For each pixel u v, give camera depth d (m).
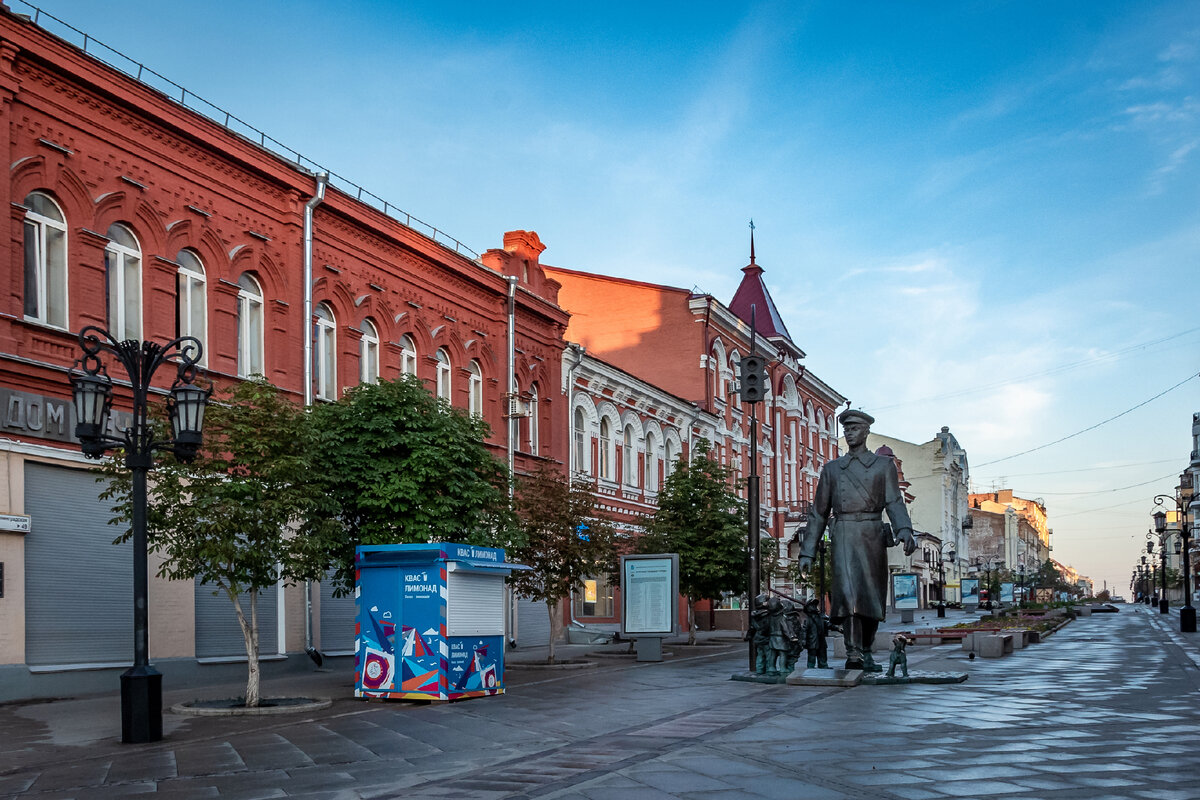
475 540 20.31
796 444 63.56
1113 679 18.86
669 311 50.19
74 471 18.52
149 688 12.35
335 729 13.31
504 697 17.30
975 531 148.88
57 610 17.98
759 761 10.29
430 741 12.22
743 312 60.50
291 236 24.16
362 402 19.91
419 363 29.05
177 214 21.11
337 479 18.72
